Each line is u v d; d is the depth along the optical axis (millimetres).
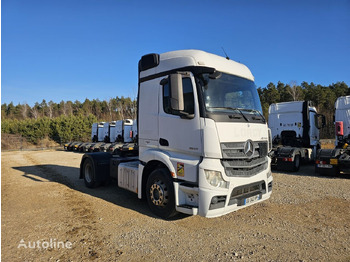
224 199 3924
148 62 5129
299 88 50500
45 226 4430
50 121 40844
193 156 4145
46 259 3271
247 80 5105
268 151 5000
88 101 85875
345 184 7434
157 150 4793
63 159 16672
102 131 27016
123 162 6570
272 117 12242
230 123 4109
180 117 4328
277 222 4504
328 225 4340
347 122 9250
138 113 5383
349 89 51438
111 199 6152
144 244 3688
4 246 3656
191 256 3322
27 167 12375
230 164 4020
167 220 4652
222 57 4949
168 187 4453
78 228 4324
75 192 6863
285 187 7109
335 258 3240
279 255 3328
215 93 4301
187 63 4398
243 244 3664
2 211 5273
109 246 3637
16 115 75250
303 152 10633
